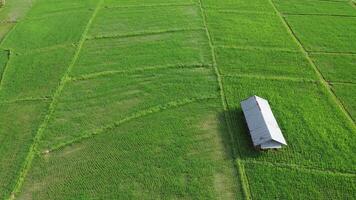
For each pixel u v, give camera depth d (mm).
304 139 21594
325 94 25203
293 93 25266
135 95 25266
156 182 19312
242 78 26734
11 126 22969
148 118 23312
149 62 28625
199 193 18750
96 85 26312
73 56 29562
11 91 25891
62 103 24703
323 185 19109
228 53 29547
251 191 18844
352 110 24000
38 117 23625
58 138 22062
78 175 19797
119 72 27562
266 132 20391
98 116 23594
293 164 20141
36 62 29000
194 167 20094
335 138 21734
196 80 26594
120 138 21969
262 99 22984
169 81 26531
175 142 21609
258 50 29953
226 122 22875
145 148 21281
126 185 19203
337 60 28797
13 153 21125
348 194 18734
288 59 28859
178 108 24047
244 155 20641
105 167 20219
